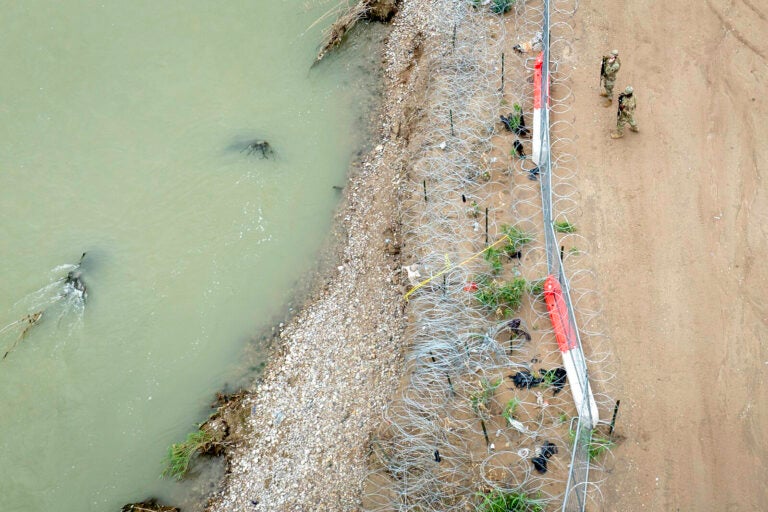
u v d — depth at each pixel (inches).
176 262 582.2
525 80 620.4
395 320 517.3
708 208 521.0
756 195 523.5
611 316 476.1
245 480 472.4
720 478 407.2
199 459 487.5
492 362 468.4
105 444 502.0
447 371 470.6
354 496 441.7
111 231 602.5
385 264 553.0
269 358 529.7
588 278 494.9
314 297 554.9
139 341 545.6
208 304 560.4
